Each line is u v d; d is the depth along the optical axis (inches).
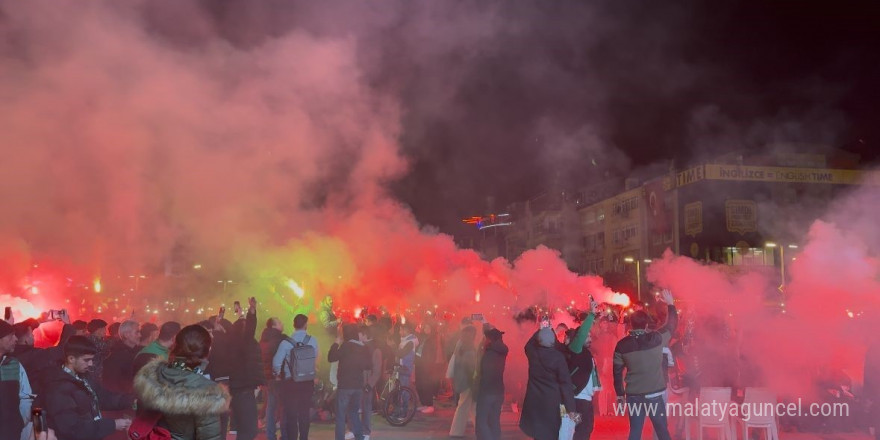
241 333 340.8
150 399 163.2
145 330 355.9
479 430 363.9
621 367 335.0
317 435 470.3
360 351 402.3
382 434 472.7
